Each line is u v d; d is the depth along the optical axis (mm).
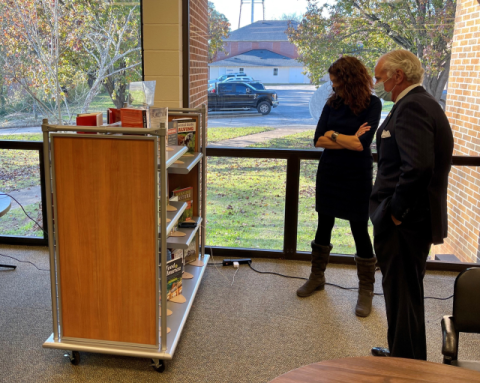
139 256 2090
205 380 2188
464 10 3189
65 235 2115
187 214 3111
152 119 2482
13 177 3799
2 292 3061
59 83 3602
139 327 2166
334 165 2807
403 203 1943
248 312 2869
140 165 1994
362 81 2658
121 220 2064
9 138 3703
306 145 3549
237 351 2439
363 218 2801
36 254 3738
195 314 2830
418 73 2041
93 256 2119
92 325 2191
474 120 3350
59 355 2365
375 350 2428
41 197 3832
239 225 3754
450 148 1978
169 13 3254
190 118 3094
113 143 1987
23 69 3590
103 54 3521
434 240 2000
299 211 3658
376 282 3357
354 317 2842
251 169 3617
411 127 1916
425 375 1065
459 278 1527
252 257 3758
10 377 2172
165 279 2104
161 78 3373
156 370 2240
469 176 3445
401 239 2055
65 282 2168
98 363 2307
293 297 3092
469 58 3266
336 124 2768
